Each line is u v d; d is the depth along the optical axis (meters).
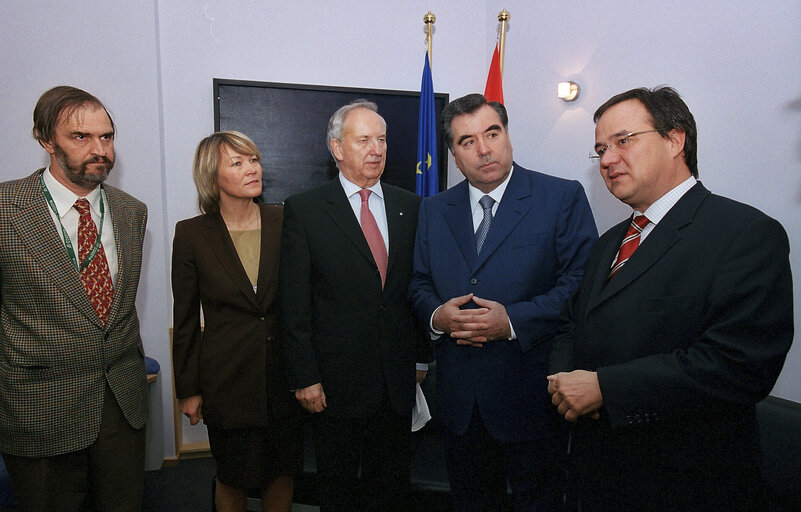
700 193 1.05
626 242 1.16
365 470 1.73
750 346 0.90
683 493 0.97
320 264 1.62
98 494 1.59
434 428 2.49
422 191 2.96
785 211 1.72
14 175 2.64
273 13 3.05
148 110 2.75
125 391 1.61
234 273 1.74
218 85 2.89
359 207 1.73
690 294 0.98
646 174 1.05
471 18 3.39
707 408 0.93
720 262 0.95
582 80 2.70
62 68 2.65
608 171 1.09
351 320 1.61
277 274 1.78
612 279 1.11
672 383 0.93
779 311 0.90
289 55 3.08
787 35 1.69
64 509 1.54
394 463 1.69
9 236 1.41
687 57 2.08
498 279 1.46
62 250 1.47
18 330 1.46
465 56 3.39
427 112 2.94
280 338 1.67
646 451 1.01
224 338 1.75
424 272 1.63
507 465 1.53
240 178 1.74
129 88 2.72
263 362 1.73
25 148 2.64
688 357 0.94
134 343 1.66
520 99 3.19
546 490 1.49
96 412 1.53
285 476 1.89
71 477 1.55
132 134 2.74
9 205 1.43
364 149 1.64
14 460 1.50
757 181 1.81
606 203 2.61
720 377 0.90
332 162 3.09
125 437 1.62
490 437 1.52
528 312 1.38
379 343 1.62
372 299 1.62
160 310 2.84
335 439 1.63
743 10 1.84
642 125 1.04
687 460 0.97
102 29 2.68
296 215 1.65
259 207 1.91
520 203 1.50
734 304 0.92
